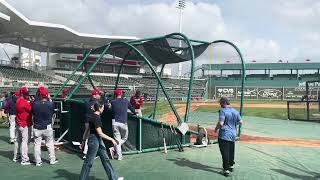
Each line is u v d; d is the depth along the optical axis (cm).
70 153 1016
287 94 6844
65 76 5972
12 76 5116
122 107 911
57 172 794
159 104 4134
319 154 1066
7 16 4553
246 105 4216
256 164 909
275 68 7531
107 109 934
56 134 1147
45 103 845
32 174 775
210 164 889
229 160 802
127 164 879
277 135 1522
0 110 2295
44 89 850
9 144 1200
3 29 5516
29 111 873
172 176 766
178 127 1084
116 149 920
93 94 903
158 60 1469
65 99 1115
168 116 2458
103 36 6412
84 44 6894
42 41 6462
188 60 1373
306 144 1266
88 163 653
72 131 1072
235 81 7325
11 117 1210
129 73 6869
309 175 800
